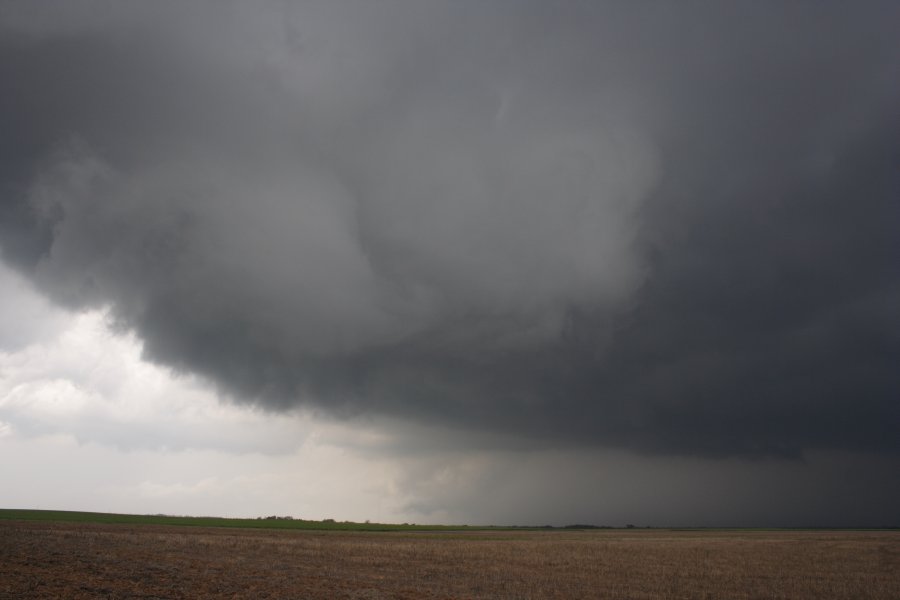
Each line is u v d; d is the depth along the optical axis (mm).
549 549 69875
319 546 59938
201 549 49000
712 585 39438
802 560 59688
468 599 30438
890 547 83812
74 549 42594
